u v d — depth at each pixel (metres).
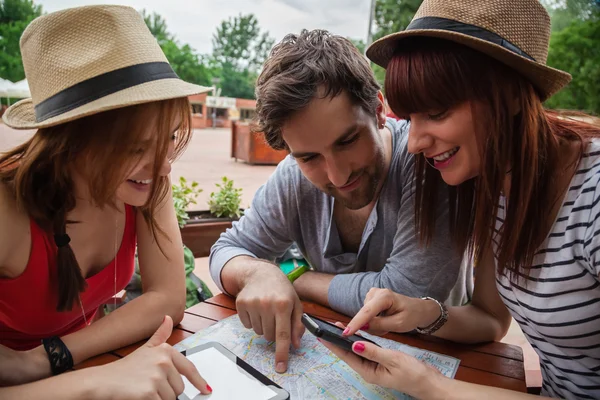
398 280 1.13
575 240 0.76
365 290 1.14
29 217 0.92
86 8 0.80
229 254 1.31
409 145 0.80
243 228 1.40
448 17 0.71
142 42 0.84
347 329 0.89
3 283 0.97
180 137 0.93
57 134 0.81
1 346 0.85
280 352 0.94
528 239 0.79
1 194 0.88
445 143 0.75
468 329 1.02
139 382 0.73
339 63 0.92
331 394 0.82
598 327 0.79
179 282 1.13
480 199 0.78
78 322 1.23
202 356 0.88
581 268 0.77
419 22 0.75
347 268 1.35
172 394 0.74
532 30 0.72
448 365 0.93
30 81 0.85
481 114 0.71
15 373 0.82
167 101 0.82
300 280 1.28
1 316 1.04
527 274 0.83
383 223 1.25
